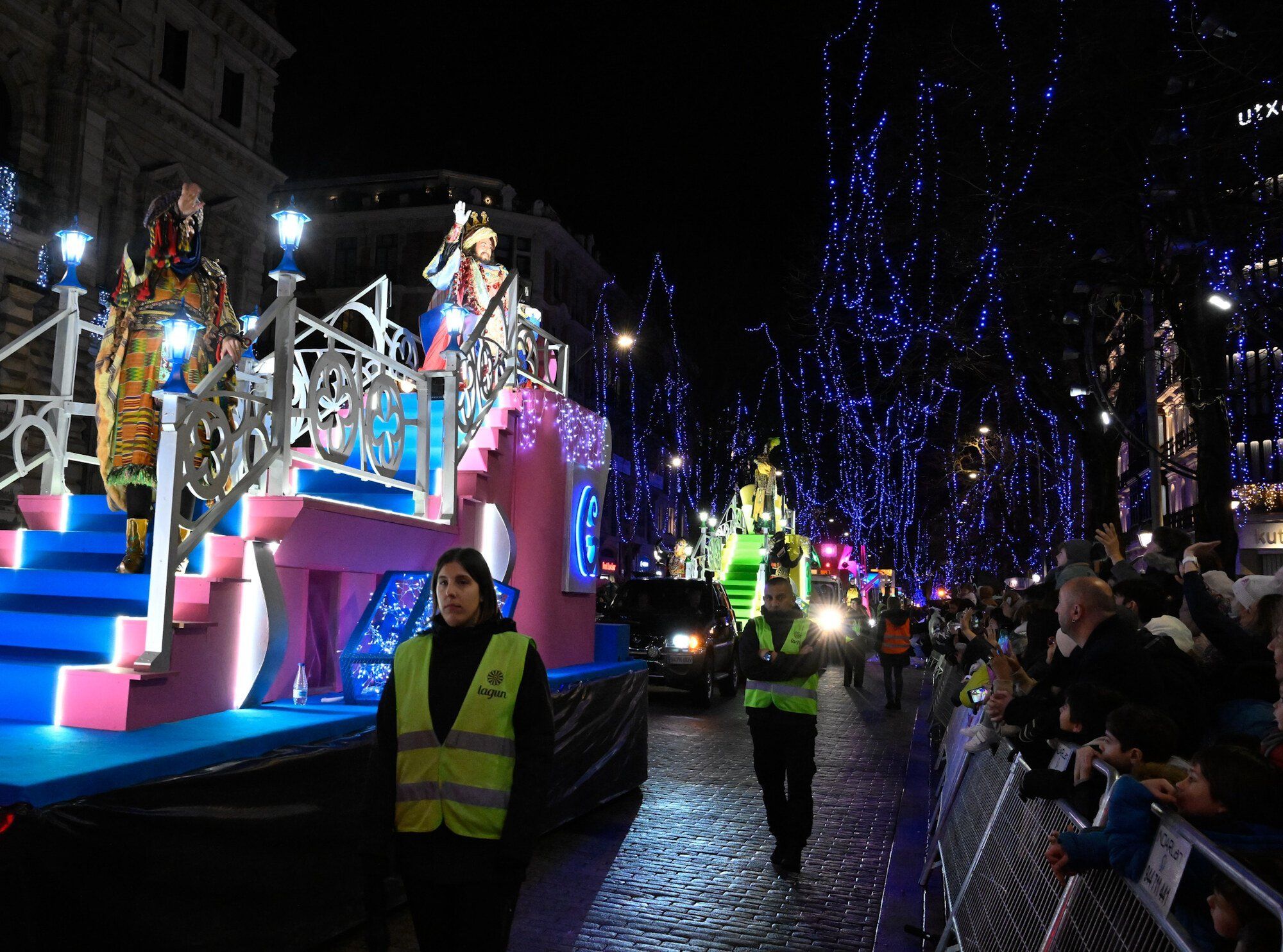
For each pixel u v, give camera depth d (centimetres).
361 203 4894
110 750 358
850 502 4781
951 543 4381
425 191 4866
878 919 533
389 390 606
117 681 406
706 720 1355
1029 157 1340
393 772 304
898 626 1555
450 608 312
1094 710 369
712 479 4341
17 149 2131
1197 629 555
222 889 368
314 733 439
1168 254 1153
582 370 5438
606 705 763
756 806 796
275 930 402
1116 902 280
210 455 549
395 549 596
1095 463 1880
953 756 709
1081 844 291
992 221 1430
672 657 1490
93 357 2161
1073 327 1800
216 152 2714
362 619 534
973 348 1994
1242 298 1082
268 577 486
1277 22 907
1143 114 1139
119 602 488
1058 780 366
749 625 652
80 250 677
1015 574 3694
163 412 432
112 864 316
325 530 524
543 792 300
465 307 758
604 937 489
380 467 594
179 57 2612
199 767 367
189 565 506
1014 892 388
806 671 632
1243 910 224
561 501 827
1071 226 1327
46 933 292
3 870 278
